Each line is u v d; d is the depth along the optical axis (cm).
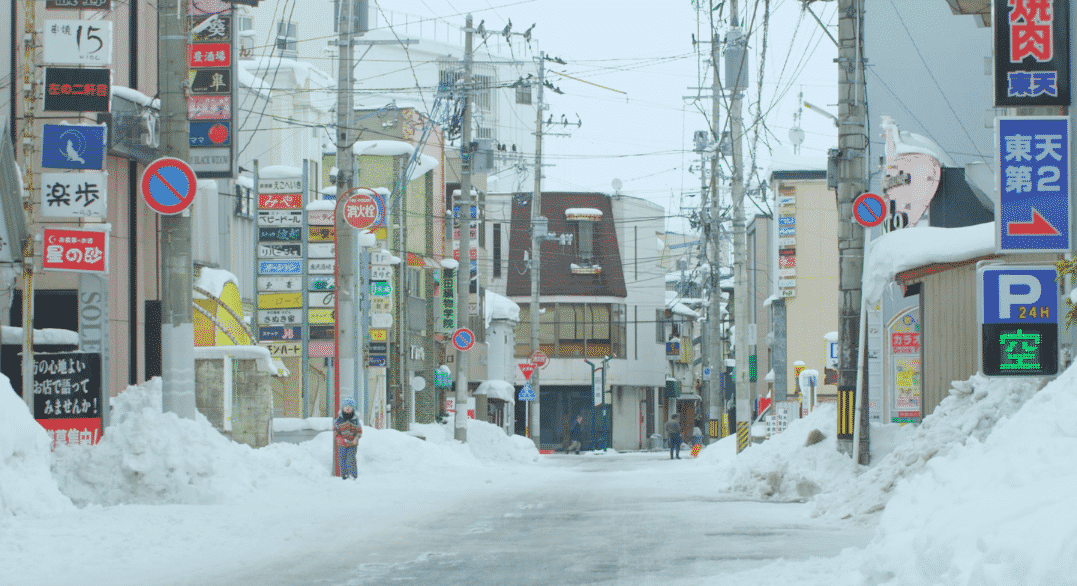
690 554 1180
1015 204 1399
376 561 1145
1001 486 909
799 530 1445
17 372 2191
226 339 3203
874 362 2539
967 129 2820
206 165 2184
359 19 3103
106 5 2161
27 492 1522
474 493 2227
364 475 2741
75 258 1970
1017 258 1895
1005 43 1406
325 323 3559
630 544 1284
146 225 2781
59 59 2086
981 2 2252
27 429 1586
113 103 2514
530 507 1862
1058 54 1398
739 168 3672
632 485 2534
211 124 2189
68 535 1305
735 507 1842
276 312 3588
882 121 2578
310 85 5178
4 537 1262
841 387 2088
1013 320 1420
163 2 2002
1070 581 618
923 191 2492
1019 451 984
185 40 2008
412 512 1752
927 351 2083
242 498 1827
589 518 1641
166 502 1783
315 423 3291
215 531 1398
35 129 2348
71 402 1936
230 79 2192
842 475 2017
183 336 1995
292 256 3591
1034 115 1473
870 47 2934
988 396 1662
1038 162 1395
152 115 2639
